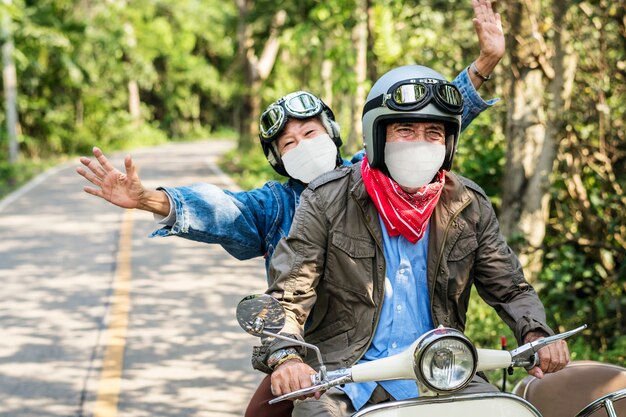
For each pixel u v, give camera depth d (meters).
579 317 7.77
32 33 31.69
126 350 7.55
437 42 11.88
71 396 6.43
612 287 7.73
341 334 3.17
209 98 70.94
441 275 3.18
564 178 8.32
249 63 28.89
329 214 3.17
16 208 18.44
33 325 8.45
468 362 2.63
